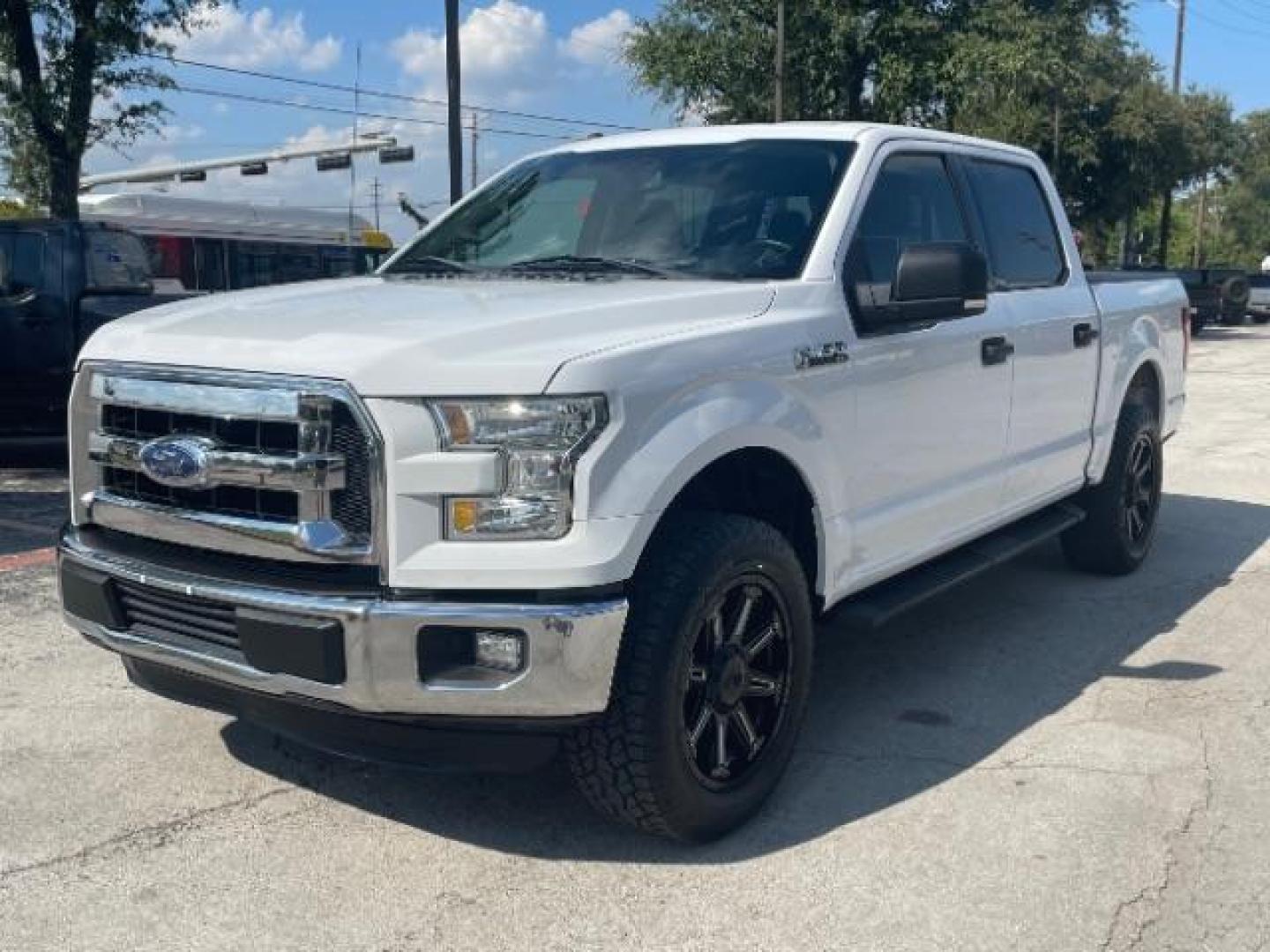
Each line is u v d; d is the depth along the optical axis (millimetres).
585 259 4387
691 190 4555
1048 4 30859
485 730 3238
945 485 4742
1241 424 13211
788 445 3777
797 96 30297
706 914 3264
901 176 4707
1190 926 3227
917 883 3426
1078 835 3707
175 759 4176
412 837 3668
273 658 3213
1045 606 6148
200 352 3371
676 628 3340
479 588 3129
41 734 4359
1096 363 5957
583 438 3150
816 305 4020
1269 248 88625
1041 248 5715
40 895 3316
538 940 3139
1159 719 4645
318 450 3154
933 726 4570
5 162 18844
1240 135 42562
